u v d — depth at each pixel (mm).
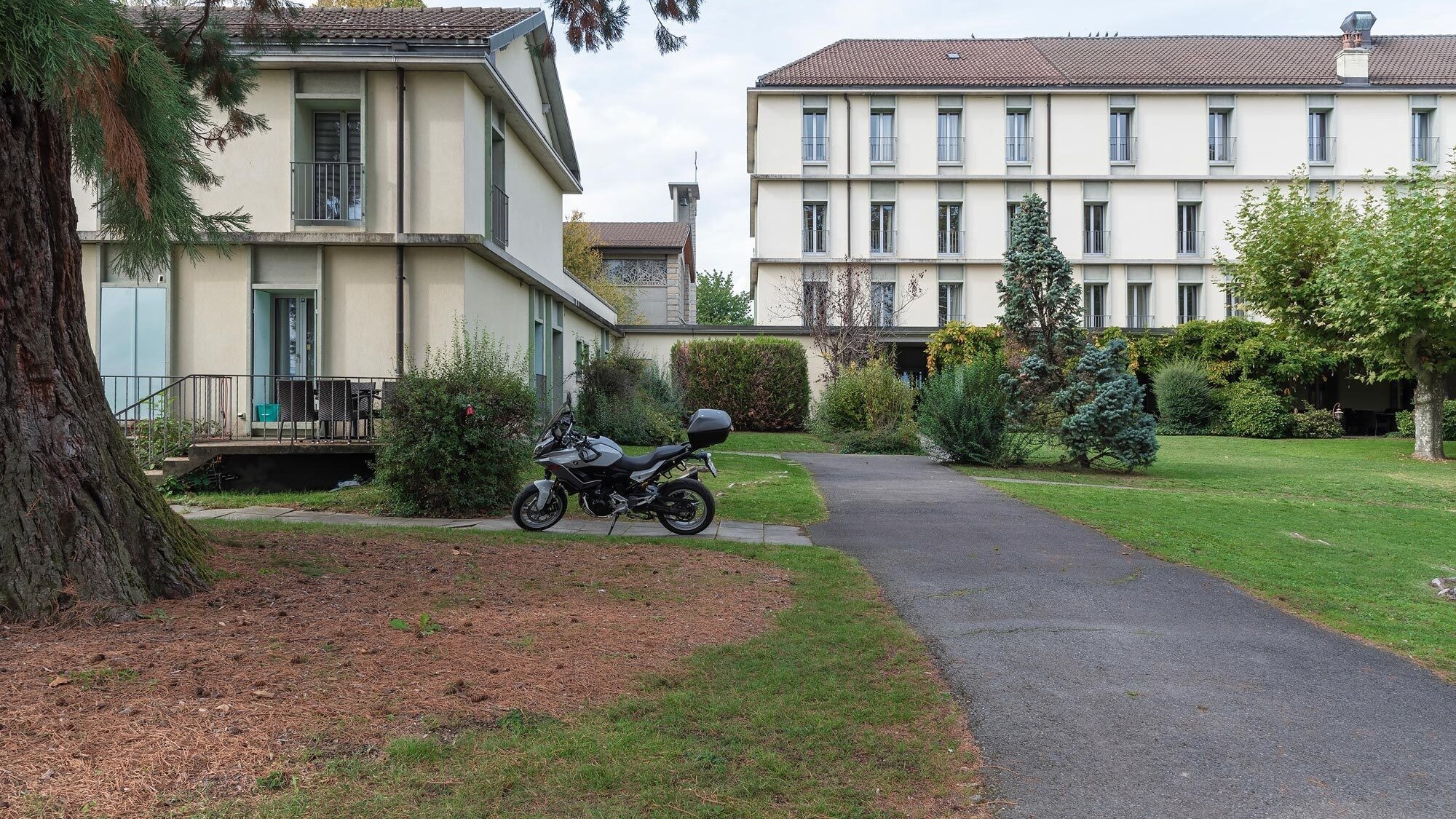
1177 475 16438
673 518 9156
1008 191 35188
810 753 3500
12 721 3326
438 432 10070
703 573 6816
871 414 22406
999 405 17078
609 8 8508
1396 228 19312
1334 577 7449
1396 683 4582
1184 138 35031
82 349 5305
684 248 45250
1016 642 5184
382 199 13859
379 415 10898
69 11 4227
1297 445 24250
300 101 13875
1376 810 3137
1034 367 16828
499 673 4164
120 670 3906
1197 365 29203
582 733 3537
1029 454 17422
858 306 29391
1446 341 19297
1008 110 35188
